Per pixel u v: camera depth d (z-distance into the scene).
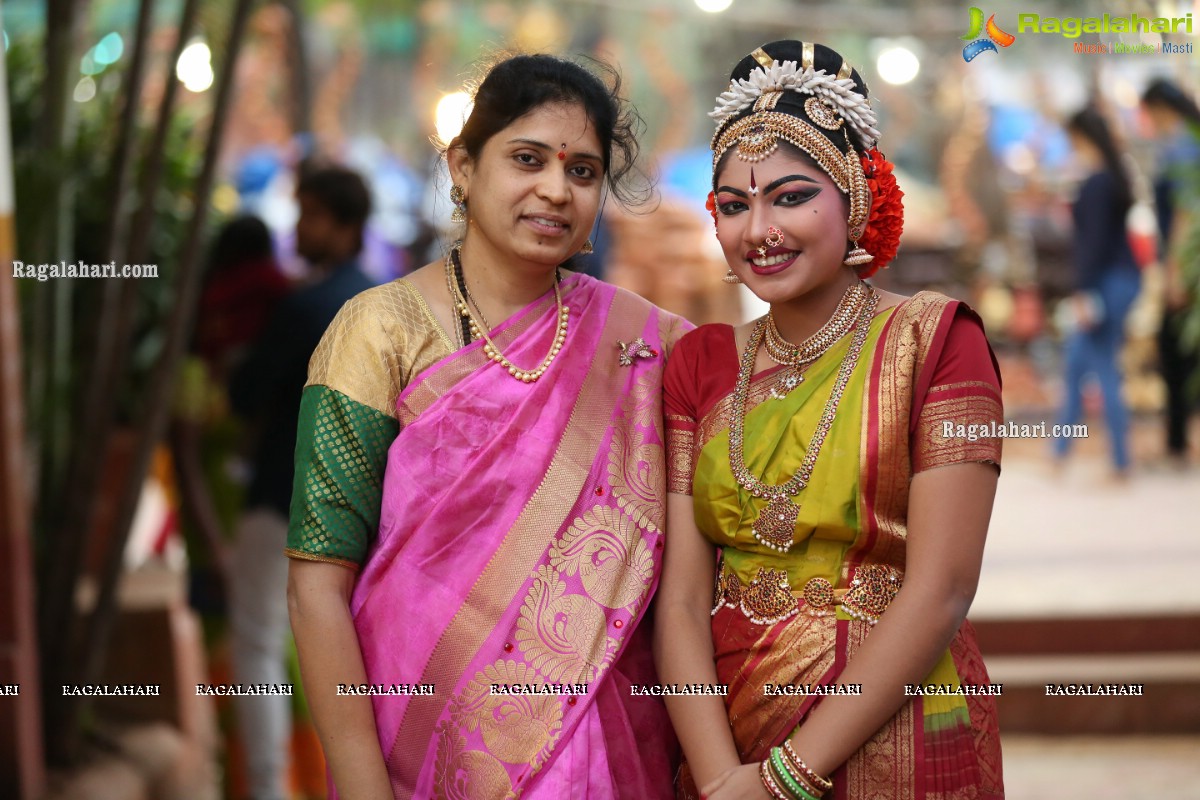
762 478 2.79
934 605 2.64
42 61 5.63
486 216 2.90
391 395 2.88
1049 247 13.66
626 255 12.84
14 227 5.39
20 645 4.85
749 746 2.78
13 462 4.84
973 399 2.70
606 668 2.80
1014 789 5.45
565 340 2.98
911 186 14.86
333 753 2.80
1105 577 7.07
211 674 6.08
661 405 3.02
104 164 6.27
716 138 2.87
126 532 5.76
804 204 2.75
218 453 6.45
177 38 5.65
